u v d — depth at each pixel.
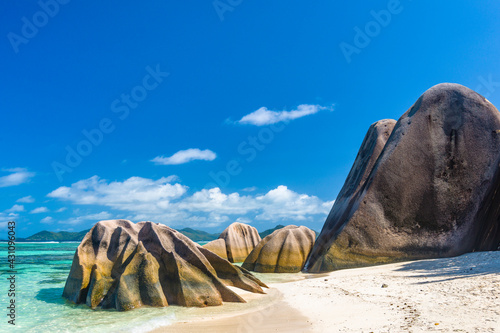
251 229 32.09
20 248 58.41
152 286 10.29
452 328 5.52
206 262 11.16
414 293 8.97
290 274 19.05
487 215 18.12
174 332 7.52
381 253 17.97
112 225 12.30
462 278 10.14
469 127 19.28
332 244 18.73
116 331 7.86
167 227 11.89
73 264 11.60
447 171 18.81
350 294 10.16
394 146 19.72
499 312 6.04
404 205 18.64
